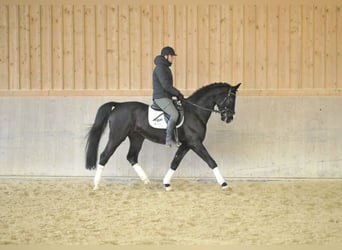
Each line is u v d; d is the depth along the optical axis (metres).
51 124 10.05
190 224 7.13
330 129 9.92
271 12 9.96
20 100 10.07
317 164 9.94
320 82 9.98
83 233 6.74
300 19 9.95
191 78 10.04
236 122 9.96
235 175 9.96
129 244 6.25
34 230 6.88
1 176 9.99
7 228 6.97
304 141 9.95
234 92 8.87
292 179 9.82
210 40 10.01
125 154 9.99
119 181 9.83
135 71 10.05
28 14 10.05
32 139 10.05
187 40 10.01
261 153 9.95
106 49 10.05
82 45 10.05
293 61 9.99
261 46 9.99
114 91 10.03
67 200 8.45
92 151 8.97
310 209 7.89
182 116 8.77
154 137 8.94
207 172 9.97
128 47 10.04
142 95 10.01
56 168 10.07
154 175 9.95
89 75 10.07
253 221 7.27
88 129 9.97
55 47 10.08
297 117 9.95
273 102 9.95
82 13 10.04
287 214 7.62
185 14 9.99
